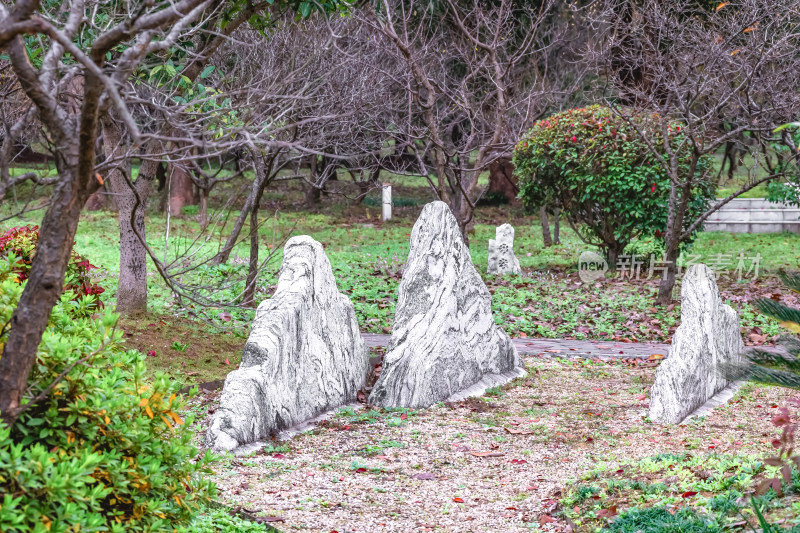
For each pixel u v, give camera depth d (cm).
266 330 765
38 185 379
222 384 901
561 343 1220
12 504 278
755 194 2798
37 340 328
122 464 338
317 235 2448
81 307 431
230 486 584
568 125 1694
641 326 1315
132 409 365
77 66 360
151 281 1438
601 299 1504
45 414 340
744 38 1363
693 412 832
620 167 1619
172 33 349
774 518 425
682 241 1666
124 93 384
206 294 1154
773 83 1237
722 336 952
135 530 351
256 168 1116
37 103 323
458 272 938
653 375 1015
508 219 3023
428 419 809
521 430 767
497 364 995
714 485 502
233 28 711
